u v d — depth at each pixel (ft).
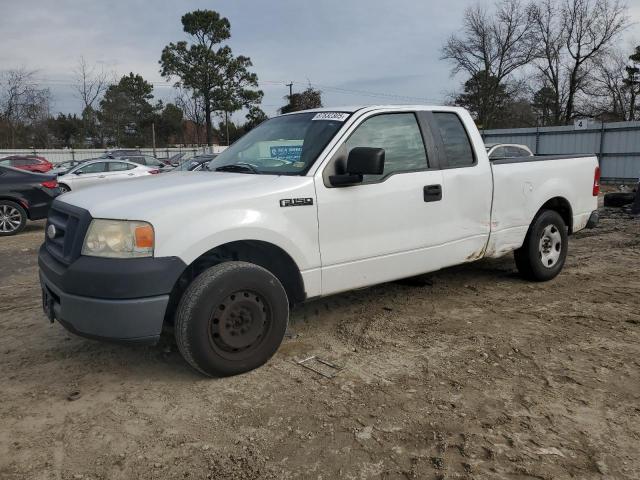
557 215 19.19
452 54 148.56
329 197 13.03
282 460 9.00
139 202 11.37
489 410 10.43
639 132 68.54
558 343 13.66
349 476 8.55
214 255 12.62
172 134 230.48
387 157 14.43
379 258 14.10
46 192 36.42
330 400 10.94
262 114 199.21
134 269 10.55
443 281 19.58
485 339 13.97
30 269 24.47
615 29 134.00
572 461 8.80
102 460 9.06
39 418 10.43
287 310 12.56
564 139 76.23
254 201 11.92
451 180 15.49
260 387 11.53
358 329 14.87
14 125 168.86
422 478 8.47
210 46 188.96
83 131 203.21
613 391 11.12
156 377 12.12
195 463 8.94
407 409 10.52
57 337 14.74
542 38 141.28
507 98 152.46
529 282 19.36
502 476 8.46
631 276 20.21
